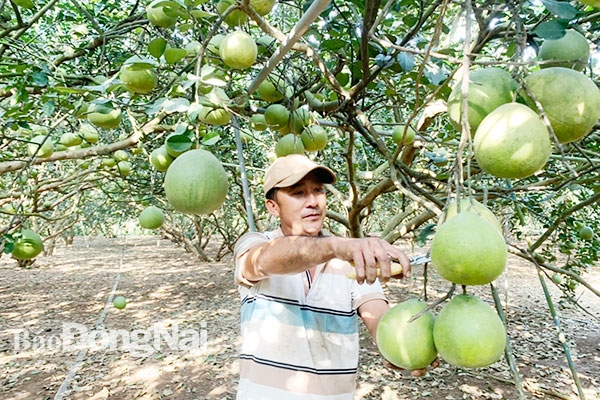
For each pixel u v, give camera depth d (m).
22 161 3.10
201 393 4.99
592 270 12.49
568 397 4.89
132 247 18.95
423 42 2.09
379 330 1.09
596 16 1.58
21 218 3.19
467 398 4.94
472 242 0.86
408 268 1.00
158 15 2.04
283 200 1.76
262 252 1.35
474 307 0.94
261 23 1.53
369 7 1.61
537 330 7.25
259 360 1.70
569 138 1.02
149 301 8.95
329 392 1.69
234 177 5.45
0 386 5.13
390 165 1.67
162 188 5.68
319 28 2.51
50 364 5.72
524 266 13.40
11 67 2.42
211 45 1.98
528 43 1.35
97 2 4.27
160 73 2.43
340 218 3.58
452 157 2.66
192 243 14.69
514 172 0.93
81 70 3.33
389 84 2.38
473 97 1.06
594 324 7.56
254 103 2.43
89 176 6.39
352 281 1.83
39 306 8.59
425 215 2.75
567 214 2.05
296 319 1.72
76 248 18.55
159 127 2.73
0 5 2.23
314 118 2.42
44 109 2.32
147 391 5.02
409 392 5.02
